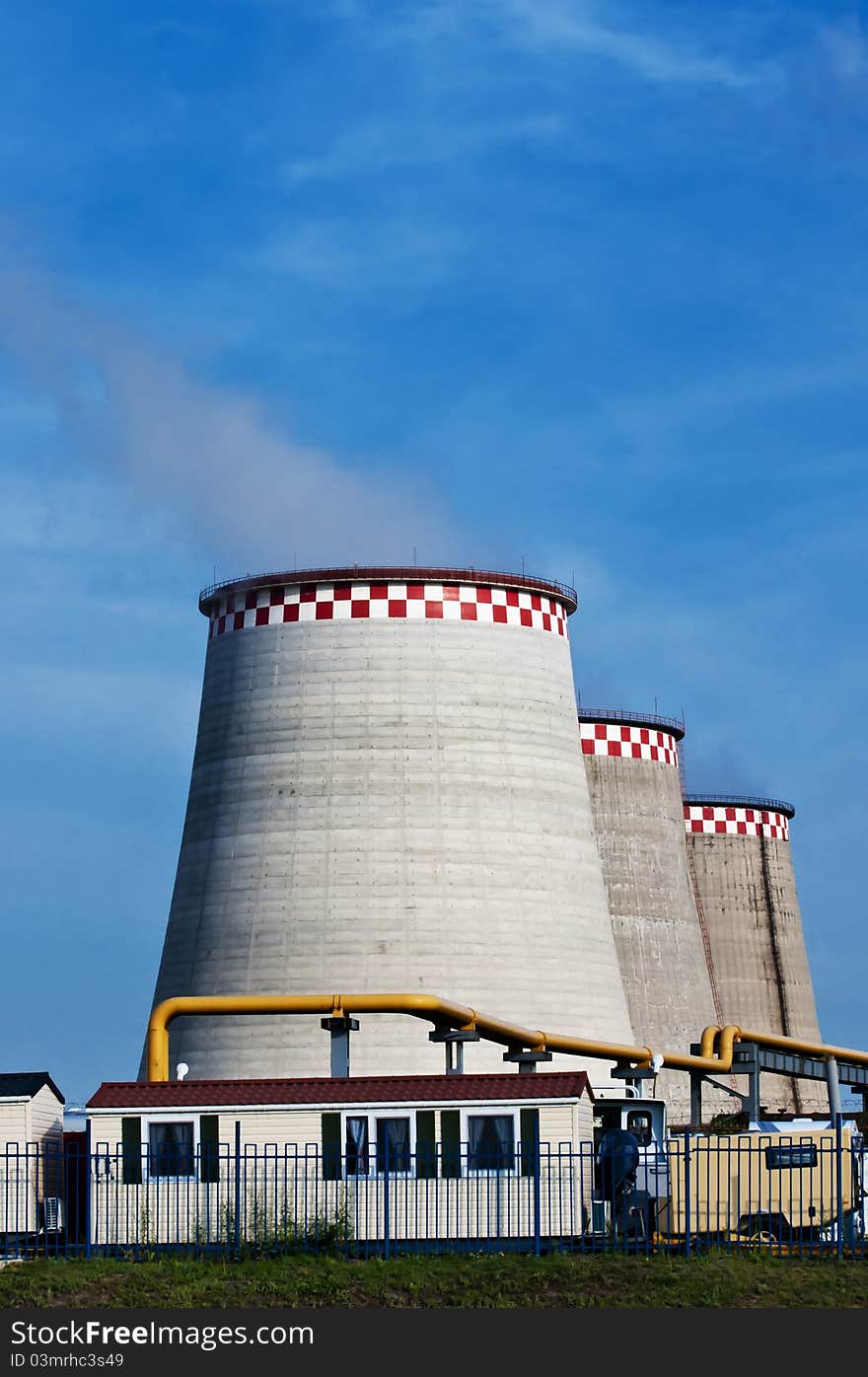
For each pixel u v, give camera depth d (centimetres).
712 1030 6372
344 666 6181
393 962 5919
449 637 6219
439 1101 4106
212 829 6247
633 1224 4062
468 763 6125
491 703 6212
